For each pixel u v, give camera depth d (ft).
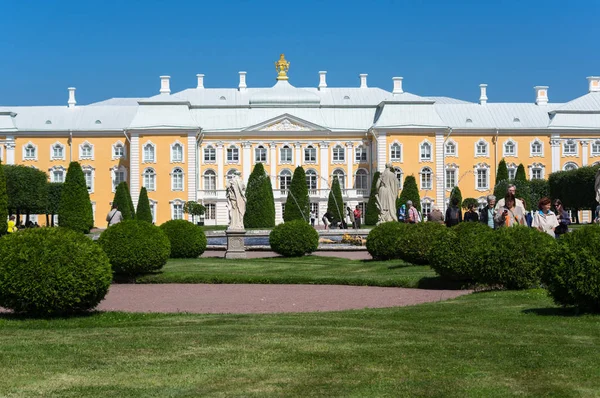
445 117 373.61
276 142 363.76
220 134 362.53
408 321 57.21
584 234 60.08
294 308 72.49
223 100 385.29
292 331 52.54
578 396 36.37
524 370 41.04
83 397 36.81
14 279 60.80
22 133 363.76
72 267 61.98
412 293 82.17
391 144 351.87
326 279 93.76
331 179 364.79
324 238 190.39
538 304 64.80
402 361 43.16
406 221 143.33
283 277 95.86
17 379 40.01
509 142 367.45
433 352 45.37
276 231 139.44
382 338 49.75
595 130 365.61
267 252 157.17
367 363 42.78
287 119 362.53
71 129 364.99
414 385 38.27
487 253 75.87
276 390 37.68
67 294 61.67
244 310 71.41
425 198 352.28
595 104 378.12
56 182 339.77
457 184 366.84
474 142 367.25
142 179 350.84
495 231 77.56
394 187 145.79
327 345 47.55
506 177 325.83
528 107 382.83
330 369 41.52
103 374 40.96
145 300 80.48
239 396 36.81
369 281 90.84
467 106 380.17
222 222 354.13
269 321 58.13
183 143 350.64
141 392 37.58
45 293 60.95
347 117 372.99
